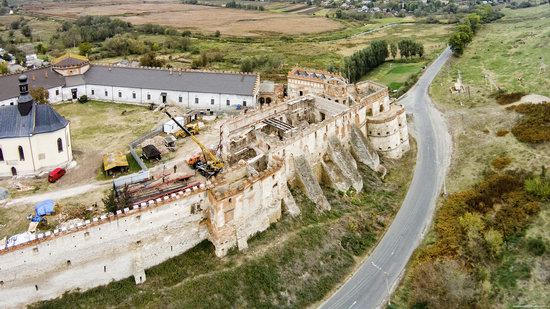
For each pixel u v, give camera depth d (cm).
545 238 9481
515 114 14588
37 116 10150
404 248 9881
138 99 15325
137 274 7906
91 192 9412
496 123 14488
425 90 18788
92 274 7656
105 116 14138
